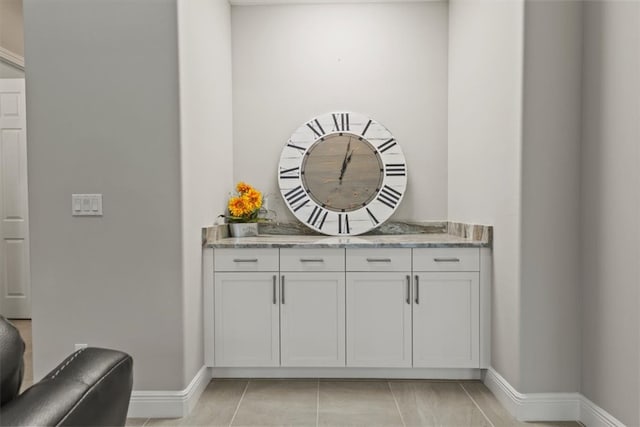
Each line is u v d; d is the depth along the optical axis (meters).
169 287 2.37
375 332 2.77
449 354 2.76
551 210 2.30
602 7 2.11
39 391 0.96
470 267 2.73
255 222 3.22
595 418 2.18
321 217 3.41
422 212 3.45
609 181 2.07
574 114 2.29
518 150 2.31
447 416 2.38
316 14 3.44
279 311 2.77
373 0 3.39
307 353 2.78
